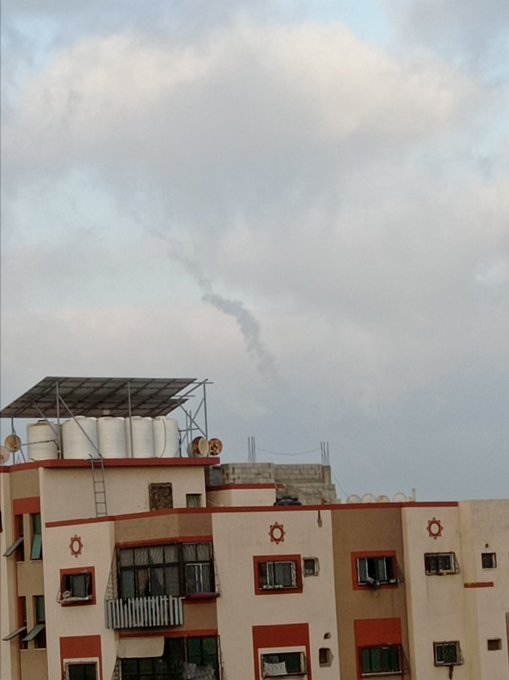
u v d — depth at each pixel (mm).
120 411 89500
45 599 78875
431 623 78938
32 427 83188
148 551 75000
